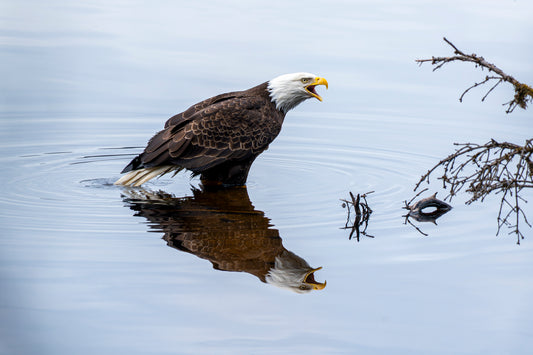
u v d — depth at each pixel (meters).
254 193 13.60
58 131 17.45
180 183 14.32
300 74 14.73
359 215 12.27
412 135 17.42
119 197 13.18
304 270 10.10
